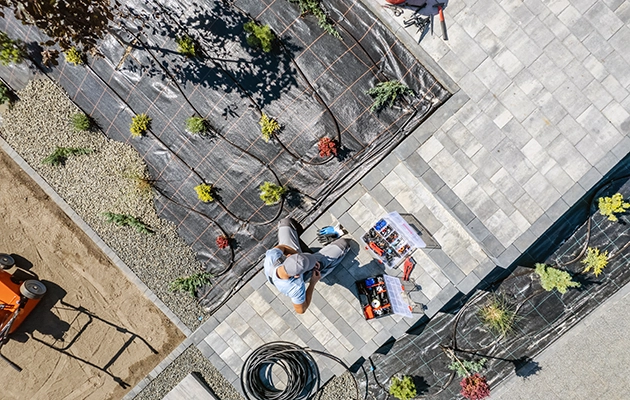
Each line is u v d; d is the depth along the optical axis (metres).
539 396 10.69
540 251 10.27
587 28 8.91
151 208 10.50
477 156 9.23
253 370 10.41
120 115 10.19
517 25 9.02
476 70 9.12
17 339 11.00
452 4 9.09
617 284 10.30
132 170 10.38
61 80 10.23
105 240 10.84
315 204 9.95
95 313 11.02
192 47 9.45
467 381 10.34
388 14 9.12
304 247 10.07
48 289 10.98
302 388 10.39
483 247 9.29
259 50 9.52
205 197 10.02
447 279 9.71
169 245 10.64
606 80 8.92
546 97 9.05
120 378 11.04
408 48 9.31
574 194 9.02
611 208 9.59
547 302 10.40
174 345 10.97
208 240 10.46
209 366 10.82
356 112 9.59
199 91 9.80
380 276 9.85
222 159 10.06
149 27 9.66
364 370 10.70
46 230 10.91
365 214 9.78
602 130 8.95
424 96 9.42
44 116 10.49
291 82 9.61
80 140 10.49
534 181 9.12
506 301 10.41
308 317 10.15
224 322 10.38
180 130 10.03
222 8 9.49
